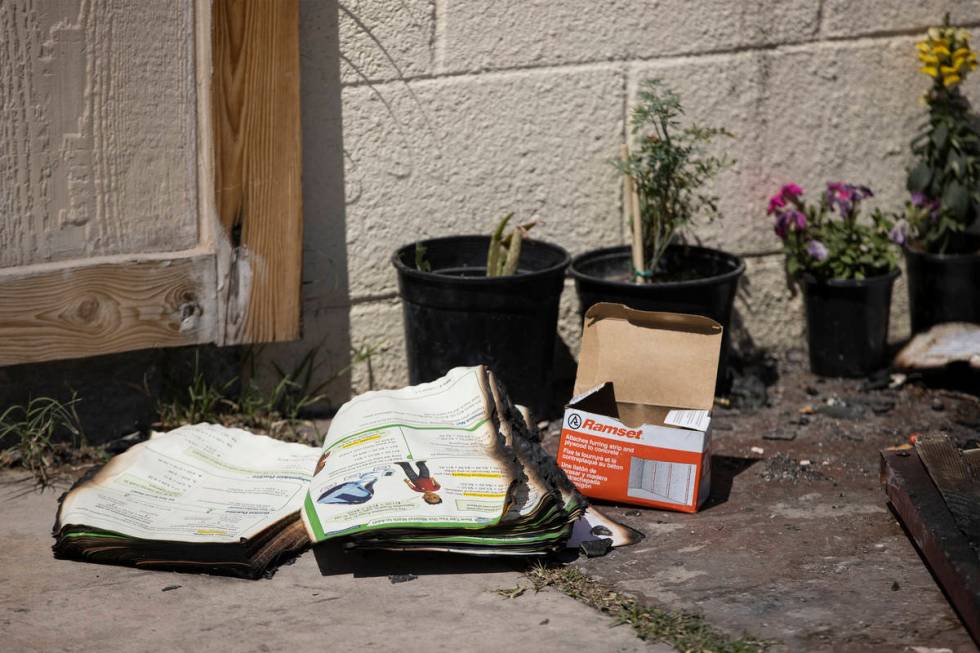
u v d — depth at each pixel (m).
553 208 4.03
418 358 3.68
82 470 3.42
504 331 3.59
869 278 4.10
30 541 2.95
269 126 3.52
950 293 4.20
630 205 3.92
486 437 3.01
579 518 2.97
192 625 2.51
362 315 3.91
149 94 3.45
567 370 4.19
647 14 3.95
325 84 3.68
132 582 2.73
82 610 2.58
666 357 3.24
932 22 4.25
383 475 2.87
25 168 3.35
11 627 2.49
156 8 3.40
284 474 3.16
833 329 4.14
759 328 4.38
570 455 3.15
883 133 4.30
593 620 2.51
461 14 3.76
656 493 3.12
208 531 2.85
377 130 3.77
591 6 3.89
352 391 3.96
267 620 2.53
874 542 2.90
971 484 2.83
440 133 3.84
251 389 3.77
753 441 3.67
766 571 2.75
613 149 4.04
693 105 4.09
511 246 3.68
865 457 3.53
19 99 3.30
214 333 3.61
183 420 3.69
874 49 4.21
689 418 3.15
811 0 4.10
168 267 3.50
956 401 3.99
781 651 2.36
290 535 2.89
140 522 2.90
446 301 3.54
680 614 2.53
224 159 3.50
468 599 2.62
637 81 4.00
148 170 3.50
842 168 4.30
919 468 2.99
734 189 4.21
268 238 3.60
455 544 2.74
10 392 3.53
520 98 3.90
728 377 4.05
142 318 3.50
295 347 3.86
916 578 2.69
